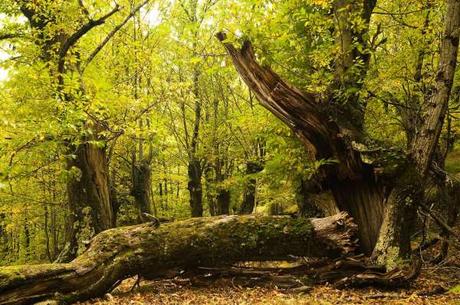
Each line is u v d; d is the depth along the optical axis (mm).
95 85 12094
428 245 12117
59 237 30016
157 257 9094
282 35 11812
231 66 11945
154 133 14375
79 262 8500
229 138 25500
